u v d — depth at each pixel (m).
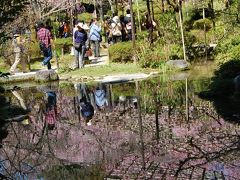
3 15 7.79
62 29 31.44
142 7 29.94
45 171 6.63
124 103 11.66
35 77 17.31
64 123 10.03
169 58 17.11
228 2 18.38
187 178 5.80
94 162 6.85
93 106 11.77
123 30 21.97
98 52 21.36
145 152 7.15
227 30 17.66
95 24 21.25
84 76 16.86
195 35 20.39
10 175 6.54
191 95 11.57
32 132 9.31
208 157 6.53
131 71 16.75
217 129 8.09
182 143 7.44
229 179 5.64
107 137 8.41
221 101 10.52
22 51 18.39
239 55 13.62
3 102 12.80
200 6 26.19
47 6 30.44
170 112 9.98
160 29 18.89
